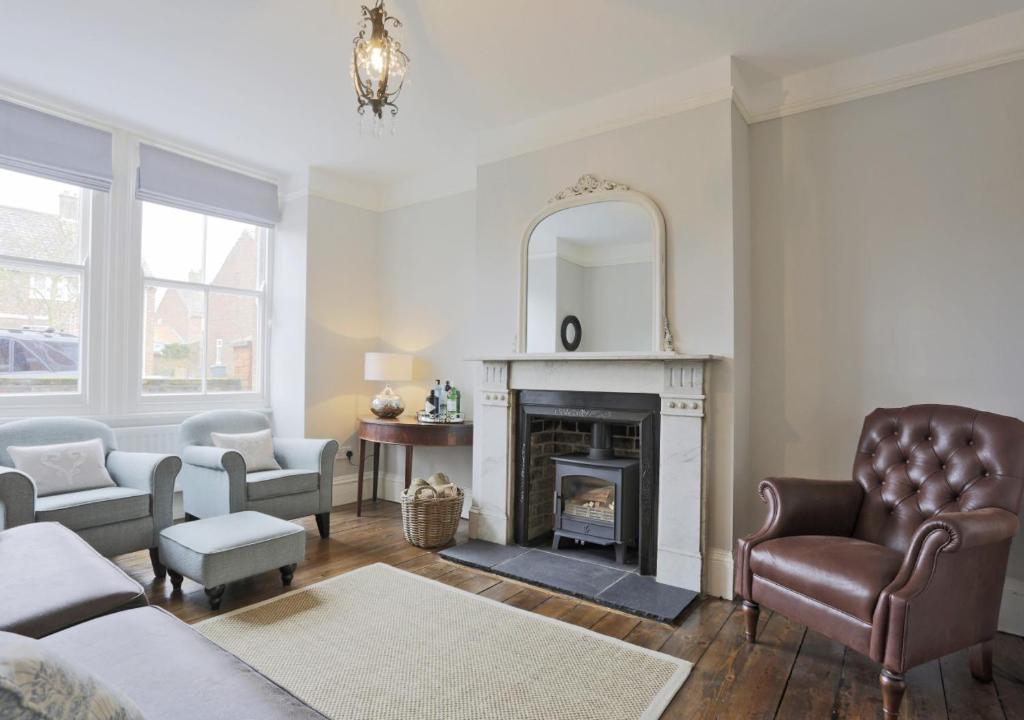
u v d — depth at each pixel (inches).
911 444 95.0
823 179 115.9
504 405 140.8
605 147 129.0
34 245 133.2
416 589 110.1
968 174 102.3
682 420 113.7
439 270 177.3
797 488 94.4
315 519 153.4
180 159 155.1
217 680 43.9
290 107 135.0
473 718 69.9
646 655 85.9
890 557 78.2
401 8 96.7
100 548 104.7
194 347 162.7
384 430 157.9
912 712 73.7
